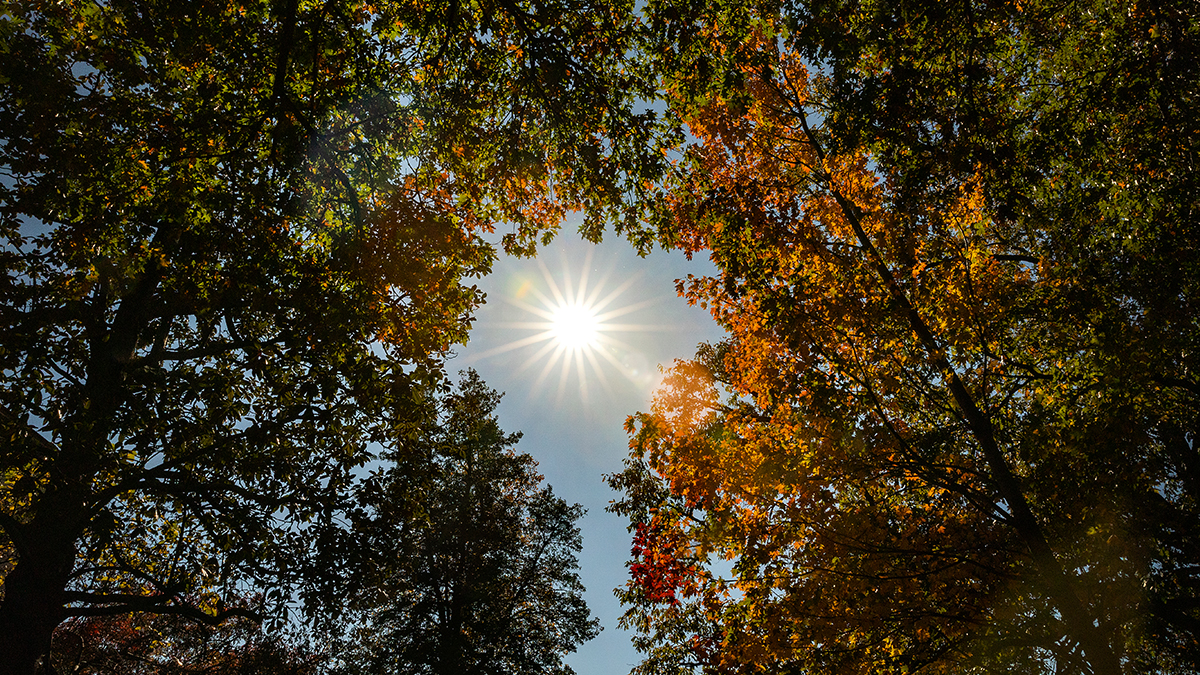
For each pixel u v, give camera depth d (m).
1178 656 7.63
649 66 9.91
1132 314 7.26
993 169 7.64
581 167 10.28
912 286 8.06
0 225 9.01
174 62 9.03
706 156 10.32
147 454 10.95
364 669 23.17
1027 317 7.94
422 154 10.53
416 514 12.61
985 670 7.41
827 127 8.69
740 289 8.50
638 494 10.74
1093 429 6.93
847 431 7.82
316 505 11.66
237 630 19.88
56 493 10.48
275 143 8.69
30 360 9.27
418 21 9.61
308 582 11.75
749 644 7.76
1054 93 8.32
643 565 9.67
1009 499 7.65
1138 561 7.24
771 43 10.06
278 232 9.23
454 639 22.84
